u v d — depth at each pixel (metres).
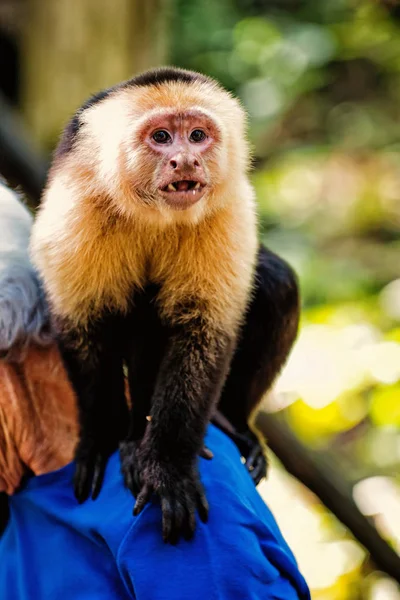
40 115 8.70
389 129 13.20
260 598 3.12
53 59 8.57
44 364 3.73
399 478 7.89
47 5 8.52
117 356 4.11
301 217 11.61
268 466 4.99
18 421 3.64
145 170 4.00
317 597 7.34
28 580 3.47
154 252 4.14
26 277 3.71
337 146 12.95
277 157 13.02
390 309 9.27
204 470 3.54
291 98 13.23
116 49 8.52
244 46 13.30
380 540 6.30
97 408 3.90
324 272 10.01
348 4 13.60
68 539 3.48
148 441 3.75
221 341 4.10
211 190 4.05
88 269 3.96
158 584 3.12
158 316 4.27
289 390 8.26
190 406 3.91
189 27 13.38
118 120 4.14
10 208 3.98
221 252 4.09
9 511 3.88
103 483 3.64
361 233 11.61
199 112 4.11
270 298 4.80
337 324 8.98
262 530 3.32
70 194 4.03
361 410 8.20
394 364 8.28
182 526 3.24
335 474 6.26
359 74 13.73
